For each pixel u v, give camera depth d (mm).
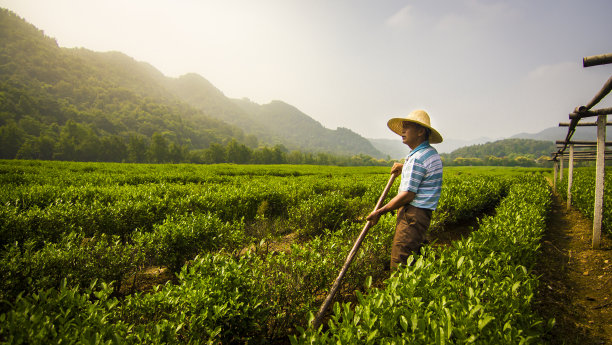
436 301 2170
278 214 8406
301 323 3145
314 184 11195
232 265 2842
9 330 1738
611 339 2969
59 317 1988
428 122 3314
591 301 3789
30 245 3445
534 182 13977
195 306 2344
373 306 2023
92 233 5309
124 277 3900
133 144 123375
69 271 3312
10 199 6145
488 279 2582
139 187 8656
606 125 5660
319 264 3389
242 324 2502
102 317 2064
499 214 5676
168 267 4430
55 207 5195
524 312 2252
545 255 5520
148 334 1970
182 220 4711
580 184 11562
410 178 3092
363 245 4305
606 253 5453
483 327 1771
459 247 3221
